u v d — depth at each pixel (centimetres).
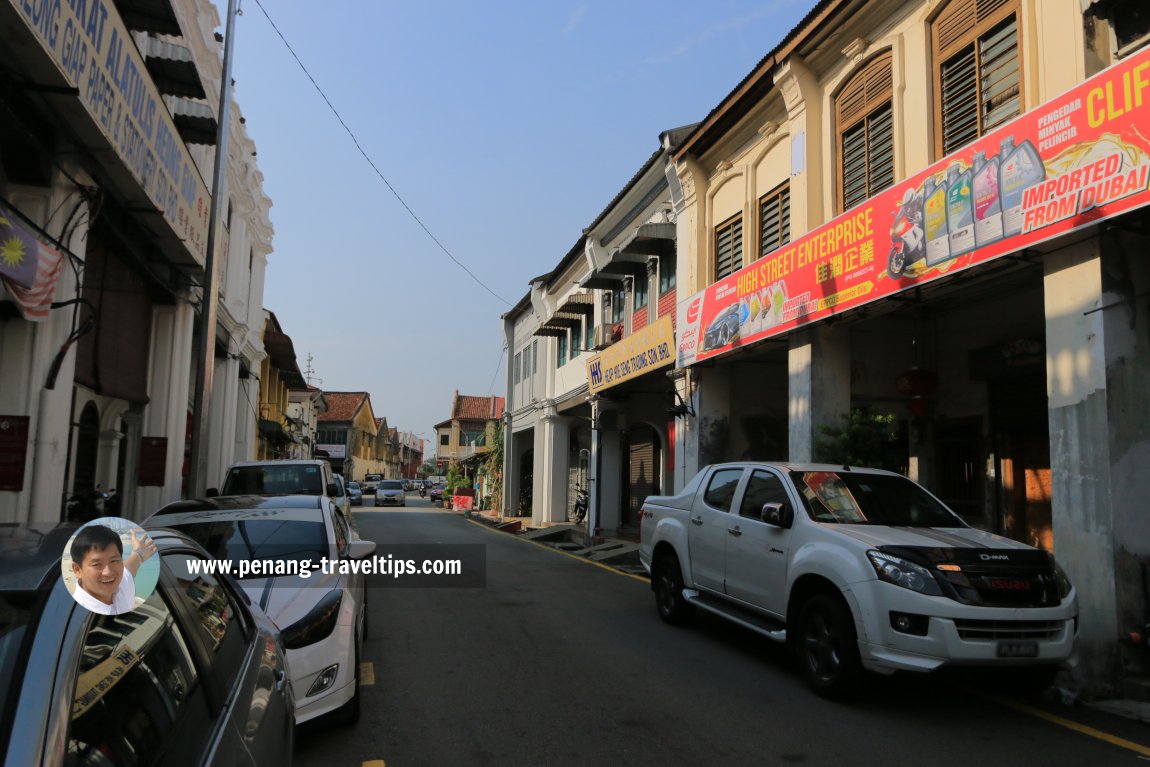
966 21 884
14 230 664
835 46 1096
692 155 1467
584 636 809
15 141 727
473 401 7412
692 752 484
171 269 1291
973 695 612
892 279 878
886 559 559
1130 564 622
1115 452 631
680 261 1533
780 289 1108
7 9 545
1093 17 702
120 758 175
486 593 1088
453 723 534
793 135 1166
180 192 1041
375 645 759
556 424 2656
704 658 721
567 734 514
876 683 635
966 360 1140
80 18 659
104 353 1118
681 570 839
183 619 255
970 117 873
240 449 2425
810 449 1052
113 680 191
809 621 620
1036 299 1028
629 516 2173
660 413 1969
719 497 798
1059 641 543
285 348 2923
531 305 2970
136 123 830
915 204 845
